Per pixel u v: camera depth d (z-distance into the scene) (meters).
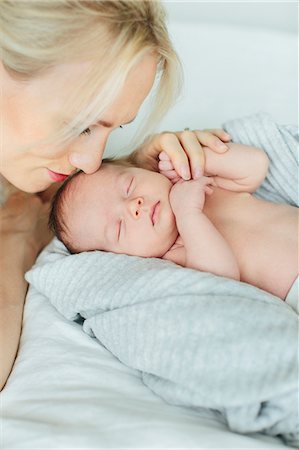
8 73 0.94
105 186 1.25
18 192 1.44
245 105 1.64
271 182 1.33
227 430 0.89
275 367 0.89
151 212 1.20
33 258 1.35
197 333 0.95
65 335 1.10
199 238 1.12
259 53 1.70
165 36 1.01
